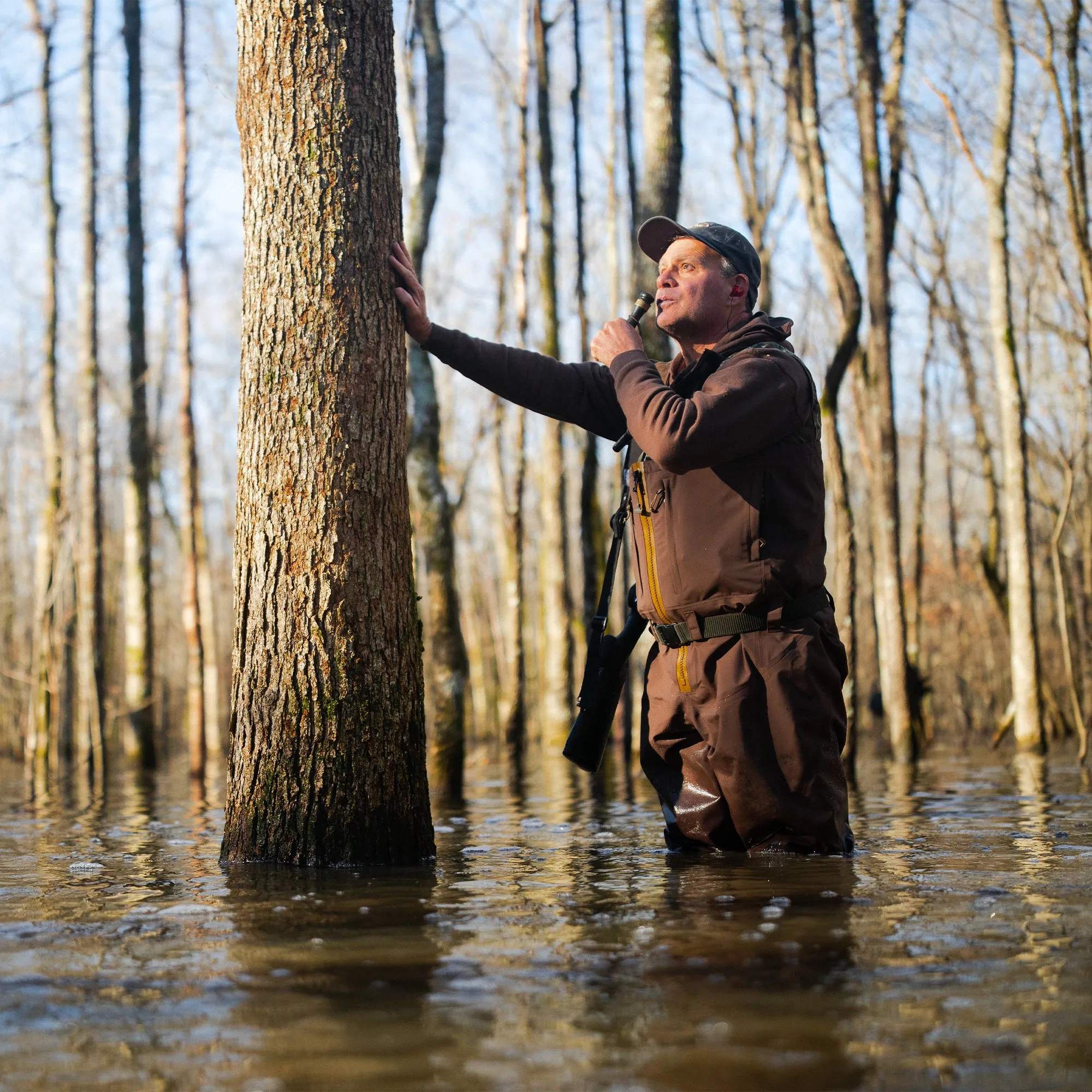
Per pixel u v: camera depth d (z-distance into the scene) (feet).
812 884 8.96
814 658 10.85
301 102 11.16
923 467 53.21
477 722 89.56
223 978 6.18
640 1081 4.52
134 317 48.11
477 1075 4.61
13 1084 4.63
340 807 10.68
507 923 7.57
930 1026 5.16
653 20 26.91
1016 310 62.13
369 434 11.02
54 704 51.67
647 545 11.39
